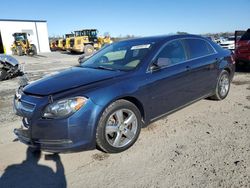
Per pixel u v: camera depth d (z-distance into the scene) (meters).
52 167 3.47
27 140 3.52
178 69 4.54
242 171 3.12
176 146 3.83
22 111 3.55
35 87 3.73
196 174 3.12
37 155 3.80
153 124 4.68
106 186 3.01
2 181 3.22
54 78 4.03
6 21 38.31
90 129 3.37
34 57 27.42
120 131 3.71
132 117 3.85
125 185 3.00
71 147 3.31
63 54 31.75
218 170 3.17
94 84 3.59
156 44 4.47
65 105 3.25
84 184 3.08
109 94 3.51
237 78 8.73
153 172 3.21
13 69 11.45
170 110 4.54
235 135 4.11
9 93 8.24
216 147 3.74
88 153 3.76
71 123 3.25
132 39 5.11
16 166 3.54
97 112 3.39
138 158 3.56
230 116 4.96
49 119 3.25
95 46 32.44
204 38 5.59
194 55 5.08
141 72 4.02
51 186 3.08
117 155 3.67
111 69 4.22
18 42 30.92
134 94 3.80
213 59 5.47
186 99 4.84
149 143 3.97
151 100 4.09
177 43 4.81
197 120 4.81
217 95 5.82
